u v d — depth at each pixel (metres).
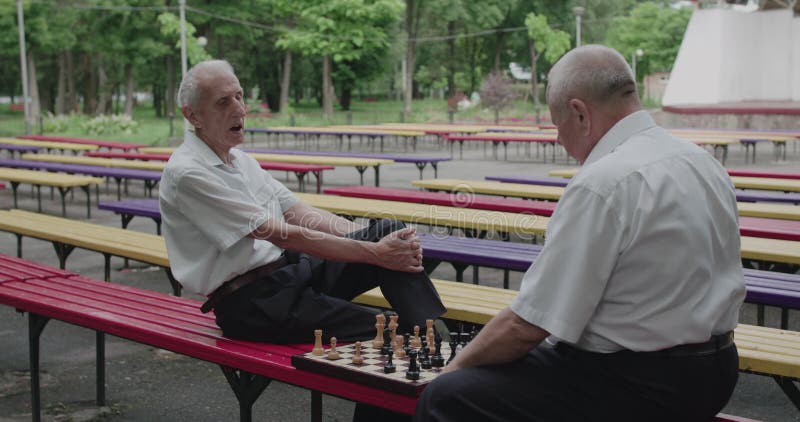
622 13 69.88
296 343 3.33
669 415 2.32
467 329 4.33
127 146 21.64
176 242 3.41
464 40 71.00
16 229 7.27
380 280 3.29
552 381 2.36
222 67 3.41
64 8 47.56
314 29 47.28
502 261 5.27
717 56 35.00
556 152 24.92
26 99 32.12
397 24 60.94
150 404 4.42
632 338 2.27
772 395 4.56
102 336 4.38
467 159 22.59
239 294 3.35
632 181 2.21
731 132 22.52
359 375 2.70
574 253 2.24
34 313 4.09
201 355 3.31
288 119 39.91
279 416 4.27
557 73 2.42
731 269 2.36
